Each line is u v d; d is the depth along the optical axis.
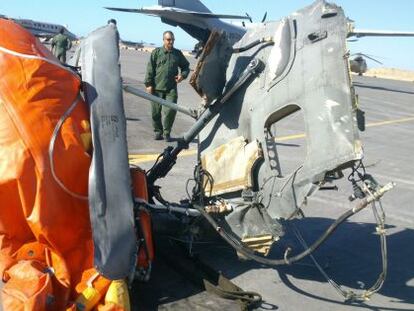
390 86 35.59
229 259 4.55
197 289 3.90
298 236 4.96
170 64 9.62
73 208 3.32
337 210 6.34
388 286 4.31
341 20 3.55
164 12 22.98
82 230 3.38
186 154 8.84
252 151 4.04
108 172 3.26
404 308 3.93
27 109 3.27
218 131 4.52
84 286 3.22
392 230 5.77
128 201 3.27
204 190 4.41
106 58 3.57
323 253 4.93
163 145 9.60
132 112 13.41
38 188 3.17
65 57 19.12
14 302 2.91
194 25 23.56
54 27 57.94
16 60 3.41
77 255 3.34
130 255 3.23
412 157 10.34
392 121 16.16
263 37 4.27
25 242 3.42
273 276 4.32
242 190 4.06
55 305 3.10
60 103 3.41
